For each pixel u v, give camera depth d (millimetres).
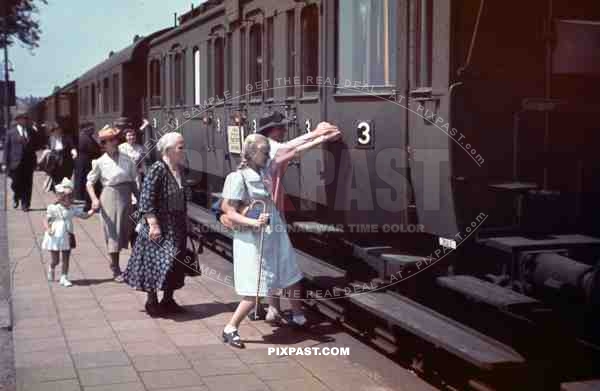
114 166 9469
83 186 16453
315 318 7934
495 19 5949
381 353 6703
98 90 23078
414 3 6215
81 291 9070
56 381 5930
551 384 5465
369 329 6965
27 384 5867
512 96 5992
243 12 10500
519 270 5434
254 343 6969
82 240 12992
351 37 6965
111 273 10156
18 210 17281
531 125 6047
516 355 4914
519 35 6023
